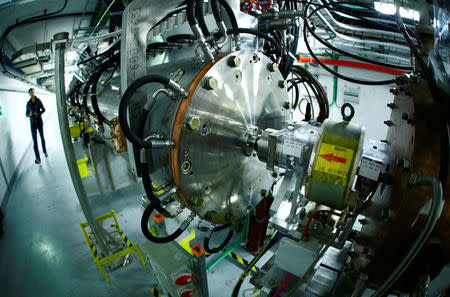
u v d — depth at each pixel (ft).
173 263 5.24
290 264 3.85
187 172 3.36
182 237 8.61
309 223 3.69
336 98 14.15
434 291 2.89
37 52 10.16
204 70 3.34
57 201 12.31
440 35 2.79
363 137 3.10
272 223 3.96
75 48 9.29
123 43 3.40
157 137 3.22
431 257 2.57
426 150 2.18
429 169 2.14
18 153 16.63
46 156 18.13
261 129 4.30
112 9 7.59
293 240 3.78
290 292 3.69
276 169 4.90
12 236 9.98
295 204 3.82
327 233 3.89
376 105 12.44
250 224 8.40
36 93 26.68
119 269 8.08
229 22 4.15
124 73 3.45
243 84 3.84
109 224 10.37
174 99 3.27
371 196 3.27
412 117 2.45
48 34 11.82
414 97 2.57
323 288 4.02
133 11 3.36
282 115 4.81
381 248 2.58
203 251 5.13
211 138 3.52
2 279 7.94
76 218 10.96
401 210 2.30
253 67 3.96
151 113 3.70
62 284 7.71
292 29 6.66
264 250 5.69
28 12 8.68
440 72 2.77
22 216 11.25
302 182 3.74
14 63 10.57
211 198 3.83
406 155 2.47
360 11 8.54
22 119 19.03
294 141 3.55
